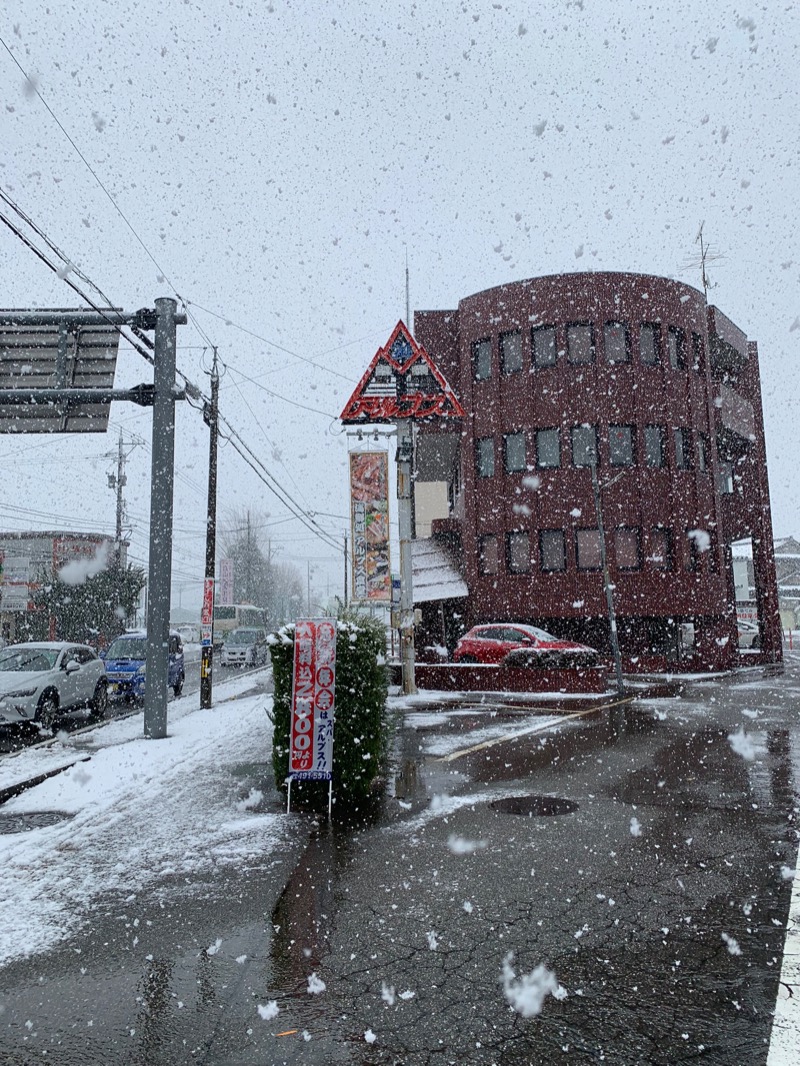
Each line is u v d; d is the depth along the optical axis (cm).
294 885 479
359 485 1788
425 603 2830
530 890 461
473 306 2755
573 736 1093
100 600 3441
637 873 489
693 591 2498
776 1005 315
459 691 1802
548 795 721
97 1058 286
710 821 616
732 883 467
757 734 1092
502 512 2603
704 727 1173
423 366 1694
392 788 759
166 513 1154
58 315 1148
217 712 1481
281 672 726
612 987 334
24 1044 297
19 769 870
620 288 2597
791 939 382
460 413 1697
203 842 578
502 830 598
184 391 1206
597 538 2497
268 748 1009
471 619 2670
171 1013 320
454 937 392
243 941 394
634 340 2586
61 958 377
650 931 396
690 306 2711
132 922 422
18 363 1165
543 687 1755
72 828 619
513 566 2602
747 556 6116
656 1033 296
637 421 2548
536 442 2595
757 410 3231
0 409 1171
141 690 1800
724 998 322
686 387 2667
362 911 432
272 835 595
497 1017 310
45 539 4006
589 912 423
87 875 504
